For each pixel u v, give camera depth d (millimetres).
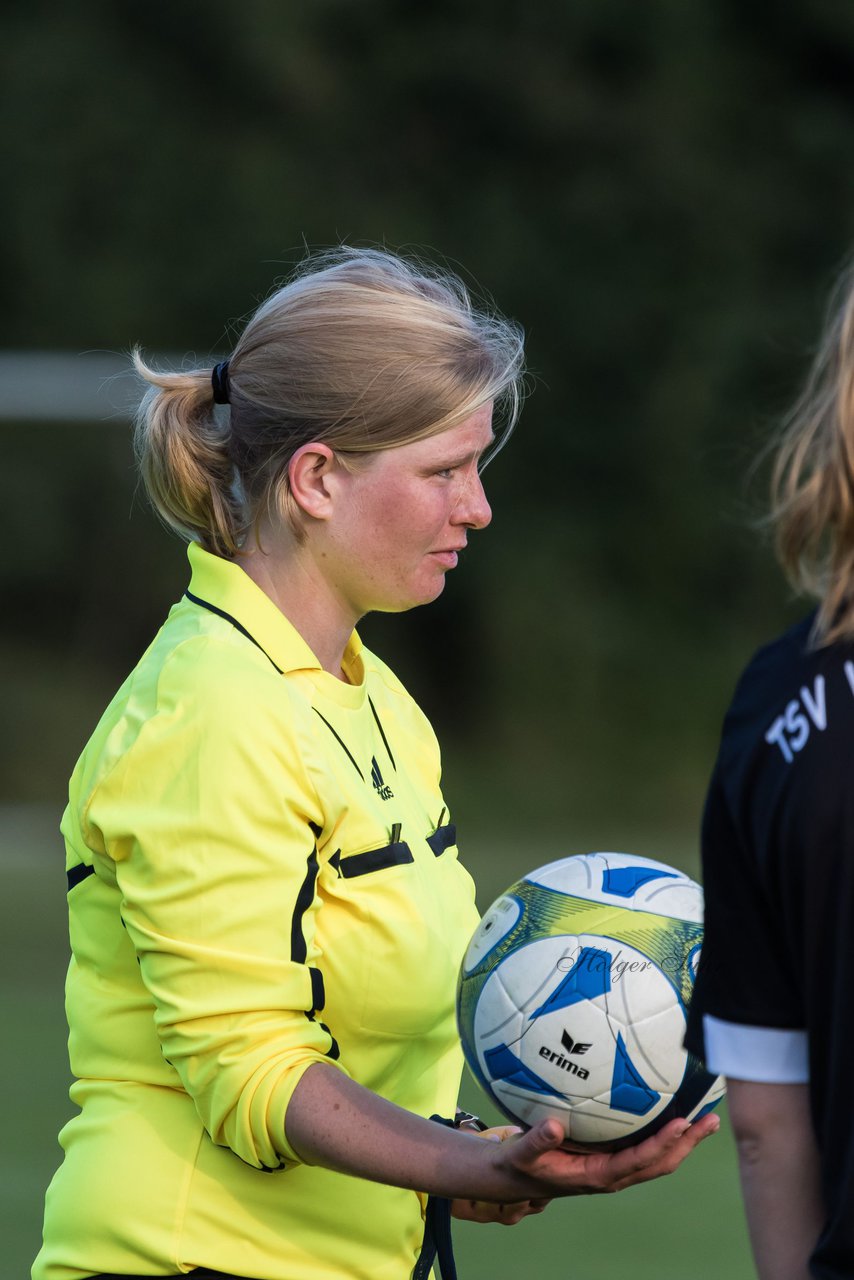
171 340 102438
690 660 104125
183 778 7145
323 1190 7410
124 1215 7305
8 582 100750
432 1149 6754
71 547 101062
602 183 106125
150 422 8000
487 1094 7359
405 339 7656
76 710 95812
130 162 102500
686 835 83438
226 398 7938
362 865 7531
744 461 104375
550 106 105625
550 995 7117
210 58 104812
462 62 105000
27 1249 17719
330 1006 7438
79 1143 7551
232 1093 6949
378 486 7703
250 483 7906
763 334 104062
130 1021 7512
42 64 102750
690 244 106312
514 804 95250
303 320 7730
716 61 109562
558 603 103312
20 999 35906
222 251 102125
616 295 104812
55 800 89812
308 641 7938
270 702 7281
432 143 106750
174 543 101250
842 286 6027
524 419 104375
